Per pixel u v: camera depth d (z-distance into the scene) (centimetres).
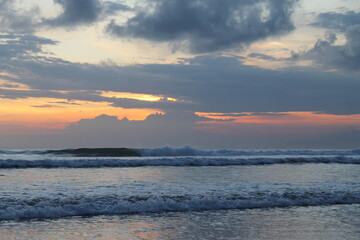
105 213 1136
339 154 4794
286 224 1050
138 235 913
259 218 1119
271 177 2081
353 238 915
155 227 991
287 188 1633
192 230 966
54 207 1126
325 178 2081
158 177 2023
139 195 1373
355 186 1759
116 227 984
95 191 1477
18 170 2316
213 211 1205
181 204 1241
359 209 1282
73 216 1094
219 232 951
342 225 1048
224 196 1384
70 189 1529
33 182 1744
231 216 1138
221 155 4294
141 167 2661
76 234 912
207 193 1450
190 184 1733
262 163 3147
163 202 1242
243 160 3144
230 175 2167
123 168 2573
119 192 1458
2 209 1091
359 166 3036
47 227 966
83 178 1934
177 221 1062
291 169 2633
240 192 1488
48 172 2216
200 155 4259
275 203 1325
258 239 893
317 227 1020
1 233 895
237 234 935
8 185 1630
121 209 1170
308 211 1234
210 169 2562
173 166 2784
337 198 1430
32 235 891
